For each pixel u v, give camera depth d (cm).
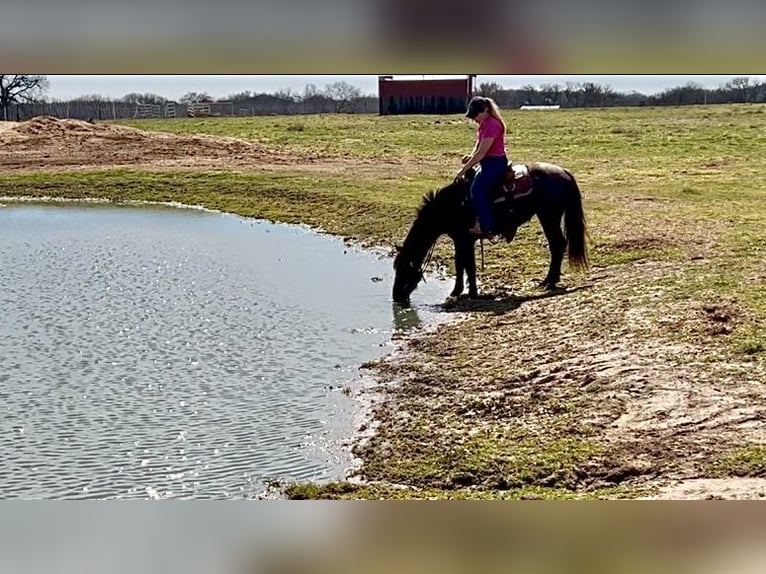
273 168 2827
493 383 853
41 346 1055
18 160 3175
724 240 1362
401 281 1202
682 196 1920
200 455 732
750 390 748
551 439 695
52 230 1964
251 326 1124
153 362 988
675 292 1065
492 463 661
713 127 4216
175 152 3281
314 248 1675
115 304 1256
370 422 789
